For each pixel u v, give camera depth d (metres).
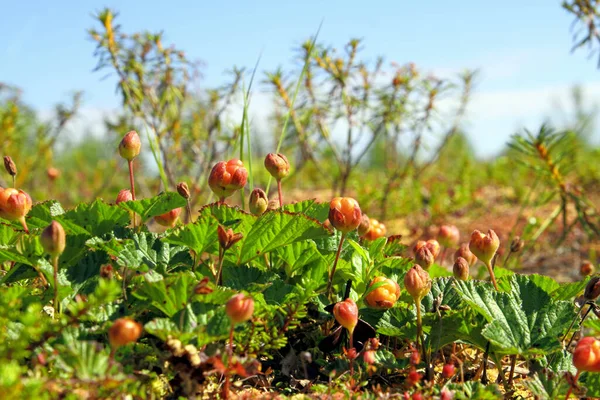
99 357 0.47
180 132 1.04
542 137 0.88
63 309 0.54
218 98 1.05
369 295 0.56
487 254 0.57
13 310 0.50
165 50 0.95
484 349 0.56
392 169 1.50
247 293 0.52
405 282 0.54
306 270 0.61
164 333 0.50
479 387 0.51
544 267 1.05
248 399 0.52
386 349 0.56
